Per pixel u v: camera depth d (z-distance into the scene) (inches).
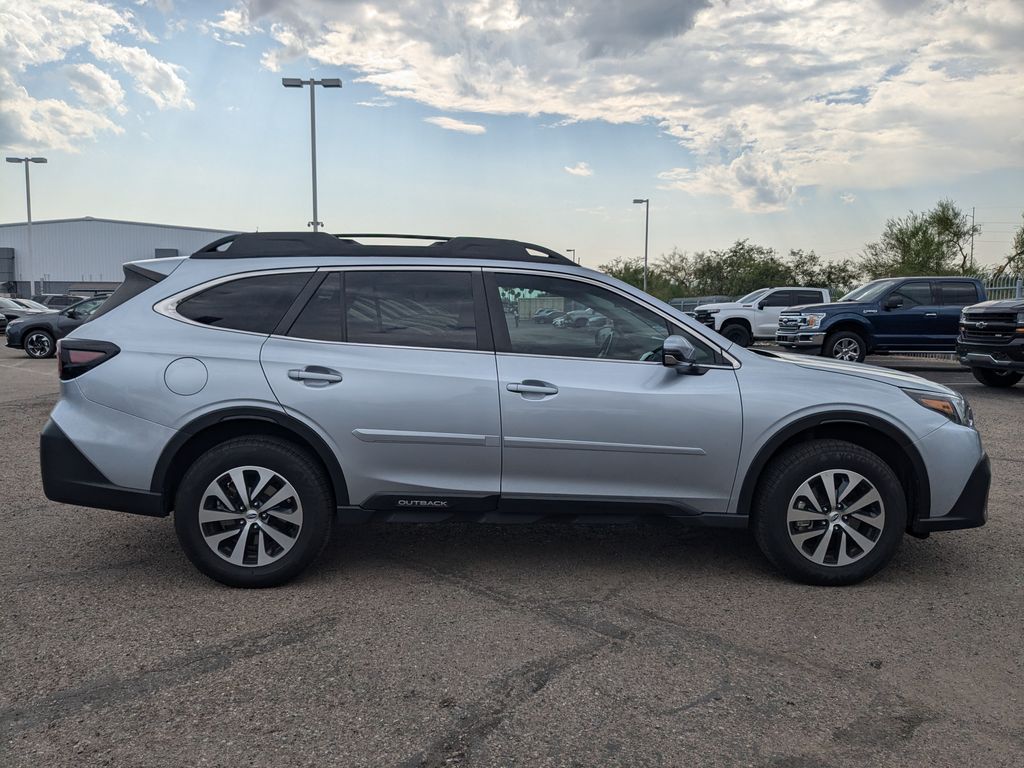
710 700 118.0
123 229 2970.0
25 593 157.2
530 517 164.6
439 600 155.6
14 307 1137.4
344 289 165.6
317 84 1045.8
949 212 1502.2
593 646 135.6
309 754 103.2
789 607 153.8
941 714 115.0
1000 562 181.3
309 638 137.6
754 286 2283.5
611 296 167.8
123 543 189.2
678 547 191.0
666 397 161.0
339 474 159.6
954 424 164.7
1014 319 459.5
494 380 160.1
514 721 111.5
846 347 606.9
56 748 104.0
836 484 162.9
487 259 169.5
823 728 110.7
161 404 157.0
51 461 158.7
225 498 157.8
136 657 129.9
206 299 164.7
